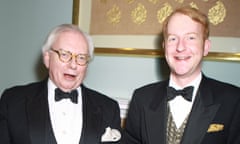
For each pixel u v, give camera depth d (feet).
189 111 4.07
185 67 3.85
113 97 5.89
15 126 4.24
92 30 6.07
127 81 5.88
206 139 3.72
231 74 5.14
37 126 4.14
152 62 5.66
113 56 5.98
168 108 4.16
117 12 5.86
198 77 4.13
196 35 3.77
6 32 6.91
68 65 4.23
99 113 4.51
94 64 6.16
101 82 6.12
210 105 3.81
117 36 5.85
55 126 4.36
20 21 6.81
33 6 6.67
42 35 6.63
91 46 4.51
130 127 4.52
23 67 6.85
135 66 5.80
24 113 4.28
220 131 3.73
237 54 4.96
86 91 4.80
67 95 4.48
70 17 6.35
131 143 4.55
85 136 4.27
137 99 4.42
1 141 4.24
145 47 5.62
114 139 4.34
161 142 3.96
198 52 3.82
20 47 6.85
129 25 5.76
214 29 5.12
